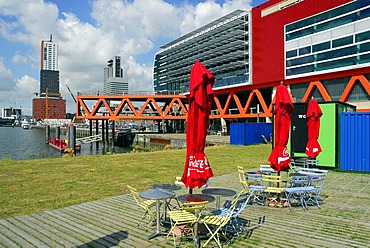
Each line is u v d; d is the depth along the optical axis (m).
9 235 6.22
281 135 8.82
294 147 17.14
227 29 58.09
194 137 6.09
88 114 71.12
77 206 8.36
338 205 8.69
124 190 10.34
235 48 56.25
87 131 103.56
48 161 17.94
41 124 179.75
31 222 7.02
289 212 7.97
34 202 8.73
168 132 81.44
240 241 5.95
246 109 53.12
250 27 50.97
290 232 6.46
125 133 73.12
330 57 37.72
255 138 33.78
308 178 8.92
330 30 37.69
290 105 8.74
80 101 71.38
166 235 6.25
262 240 6.00
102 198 9.24
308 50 40.47
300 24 41.53
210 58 64.81
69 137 49.66
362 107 35.56
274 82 46.47
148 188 10.69
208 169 6.14
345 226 6.86
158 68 89.25
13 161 17.92
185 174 6.11
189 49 70.25
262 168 11.41
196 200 5.82
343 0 36.16
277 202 8.70
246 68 52.53
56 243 5.82
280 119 8.82
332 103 15.66
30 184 11.23
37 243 5.82
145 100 73.81
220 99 67.38
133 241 5.95
